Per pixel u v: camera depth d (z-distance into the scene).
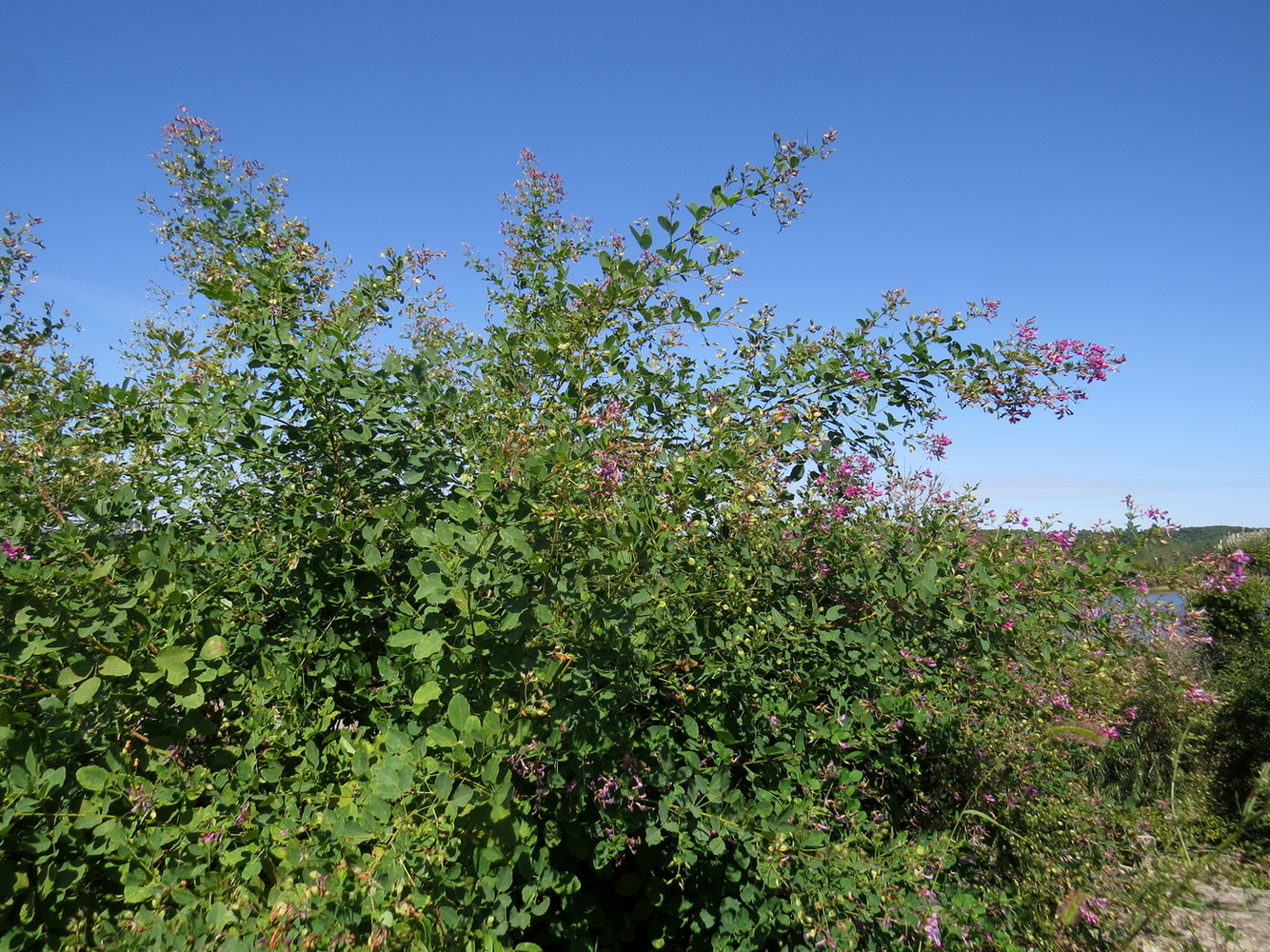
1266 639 6.07
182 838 2.19
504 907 2.04
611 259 3.16
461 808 1.86
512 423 2.91
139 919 2.01
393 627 2.56
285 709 2.58
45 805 2.22
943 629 3.49
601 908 2.65
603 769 2.46
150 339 3.93
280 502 3.16
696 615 3.01
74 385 3.47
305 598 3.01
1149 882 3.45
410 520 2.65
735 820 2.41
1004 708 3.73
